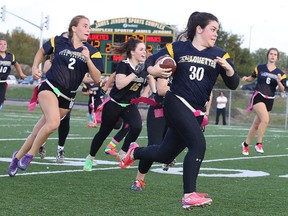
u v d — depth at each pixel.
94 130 32.72
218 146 25.41
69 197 11.12
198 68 9.98
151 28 57.03
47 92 12.85
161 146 10.61
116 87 14.90
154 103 11.27
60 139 16.81
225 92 55.09
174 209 10.38
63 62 12.95
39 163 16.44
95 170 15.44
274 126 52.38
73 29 13.11
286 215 10.23
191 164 9.52
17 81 97.00
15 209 9.75
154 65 10.06
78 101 67.62
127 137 16.53
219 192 12.50
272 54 22.42
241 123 53.12
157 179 14.19
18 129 30.50
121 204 10.67
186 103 9.92
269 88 22.39
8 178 13.12
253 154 22.53
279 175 15.97
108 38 57.75
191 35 10.29
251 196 12.09
